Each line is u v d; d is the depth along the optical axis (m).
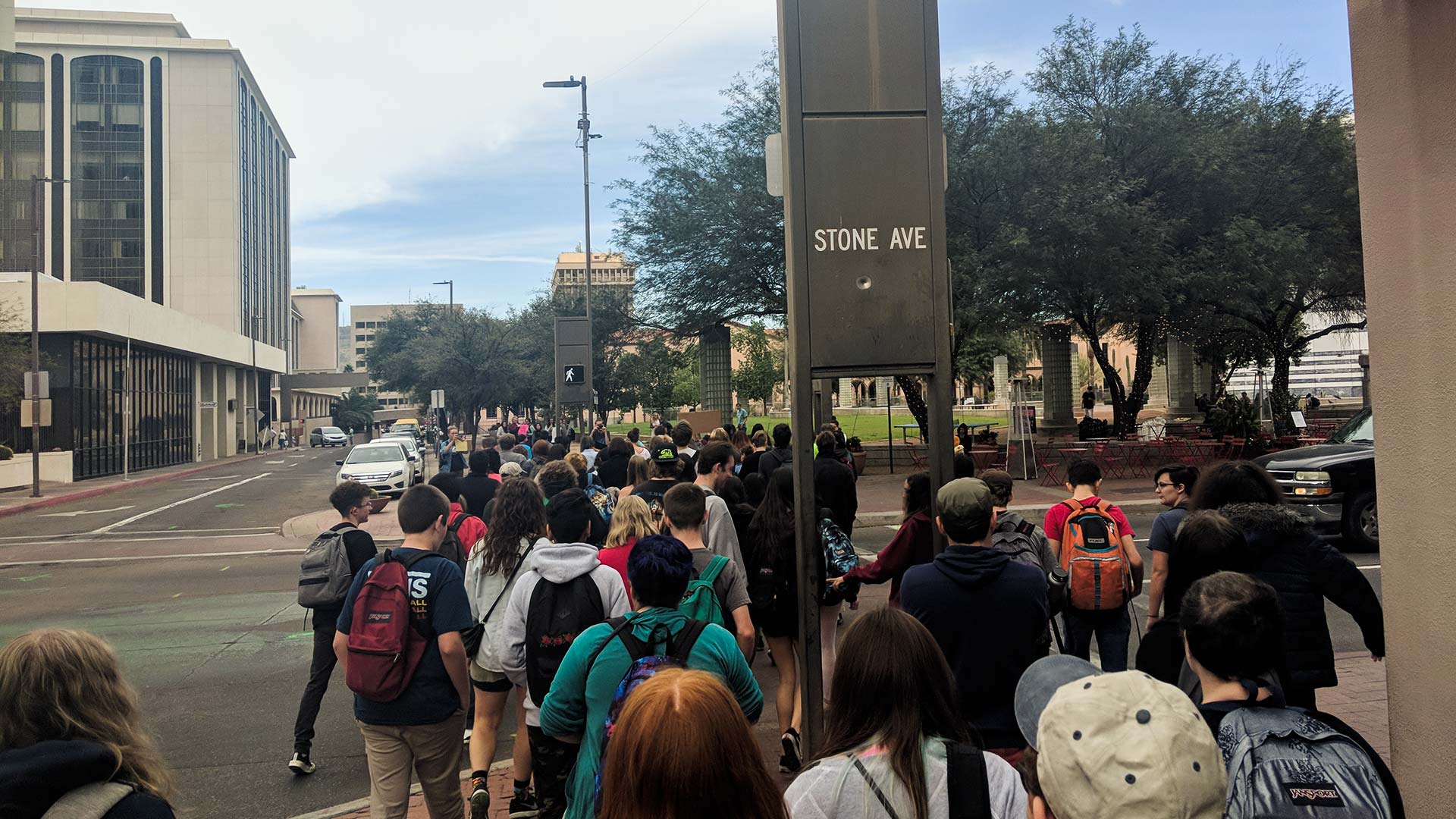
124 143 79.75
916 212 4.42
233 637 9.39
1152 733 1.74
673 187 26.03
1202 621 2.48
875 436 39.25
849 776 2.03
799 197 4.36
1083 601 5.16
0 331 31.38
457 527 6.43
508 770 5.57
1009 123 22.95
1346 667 6.95
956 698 2.19
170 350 47.28
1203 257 22.92
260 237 94.06
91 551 16.42
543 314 51.84
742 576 4.68
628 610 4.09
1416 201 3.18
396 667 3.93
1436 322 3.10
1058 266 22.61
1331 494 11.45
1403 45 3.22
